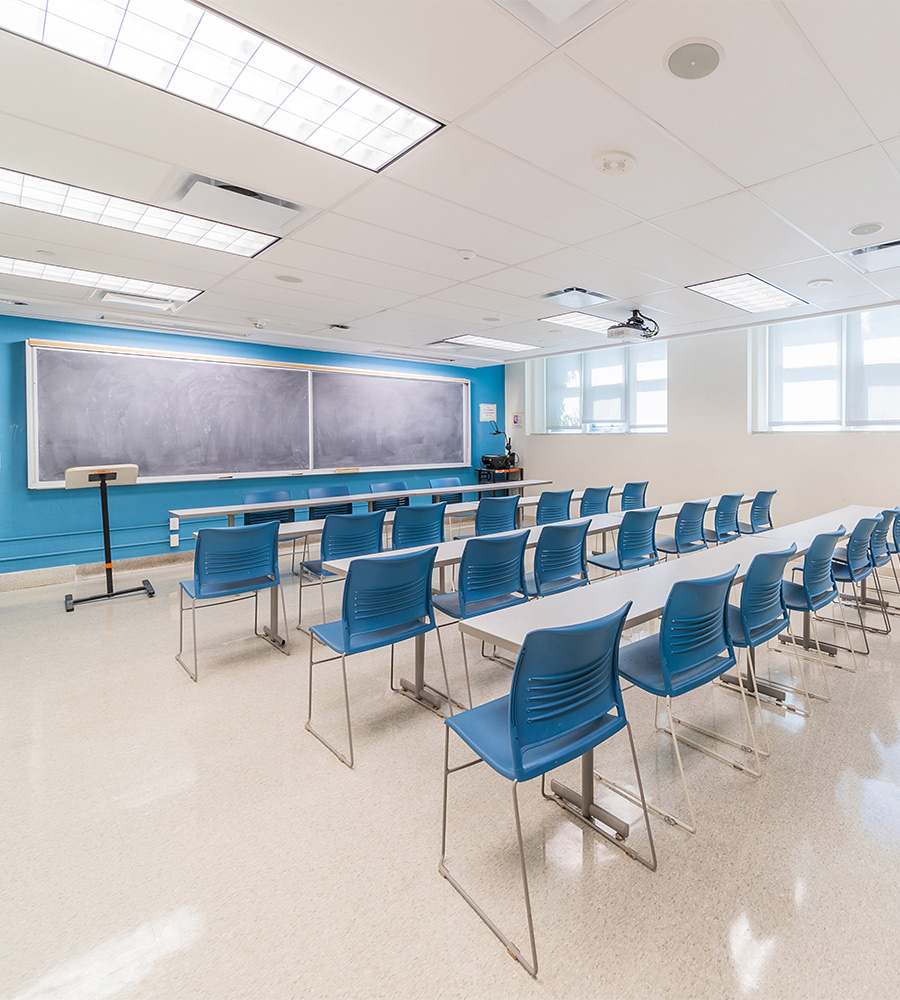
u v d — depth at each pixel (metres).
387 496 6.57
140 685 3.22
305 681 3.28
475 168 2.54
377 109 2.10
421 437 8.84
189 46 1.75
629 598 2.33
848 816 2.06
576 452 8.83
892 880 1.75
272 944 1.55
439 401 9.06
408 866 1.84
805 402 6.34
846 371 5.95
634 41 1.74
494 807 2.14
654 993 1.39
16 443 5.36
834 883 1.74
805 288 4.57
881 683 3.19
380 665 3.51
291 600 5.00
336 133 2.26
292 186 2.70
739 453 6.83
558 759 1.64
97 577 5.80
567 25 1.66
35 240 3.39
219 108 2.06
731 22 1.66
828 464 6.10
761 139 2.31
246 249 3.63
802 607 3.04
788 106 2.09
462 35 1.70
